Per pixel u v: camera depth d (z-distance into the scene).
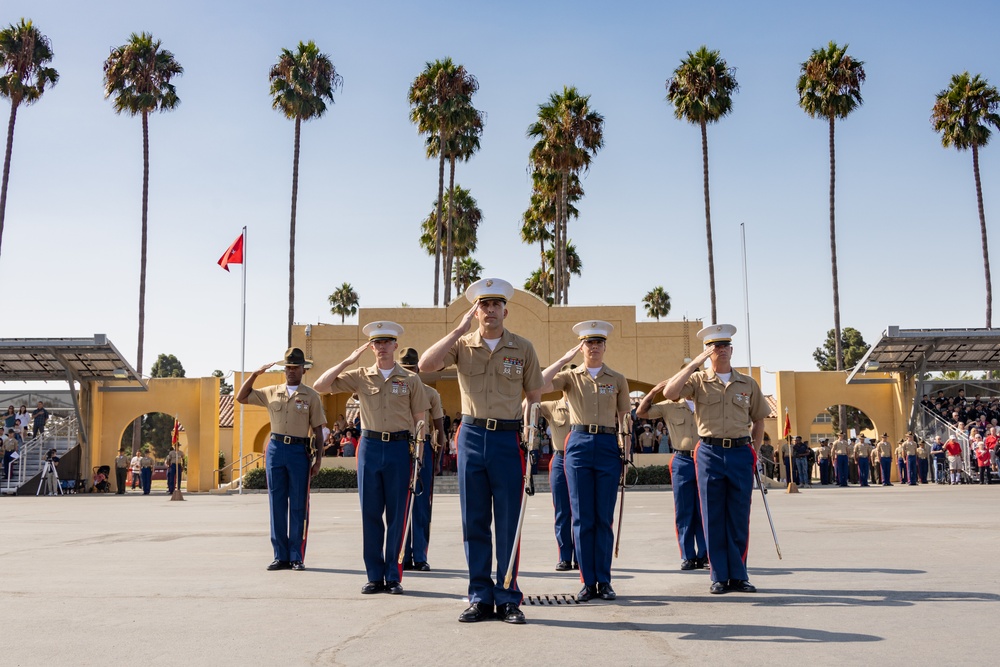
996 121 44.56
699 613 6.93
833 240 43.53
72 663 5.39
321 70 46.12
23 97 43.19
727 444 8.18
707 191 44.00
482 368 6.98
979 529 13.63
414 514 10.12
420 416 8.48
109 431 36.50
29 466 34.25
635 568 9.93
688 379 8.33
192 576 9.24
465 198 56.66
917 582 8.29
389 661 5.39
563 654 5.54
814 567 9.48
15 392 35.78
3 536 14.12
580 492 7.86
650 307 73.88
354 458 32.94
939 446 33.34
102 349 32.94
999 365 35.25
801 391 37.56
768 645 5.76
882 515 17.05
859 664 5.23
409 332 34.56
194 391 36.69
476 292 7.04
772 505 20.98
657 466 31.81
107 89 44.81
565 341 34.81
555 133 43.47
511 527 6.82
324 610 7.14
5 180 42.78
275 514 9.97
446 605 7.40
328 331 34.84
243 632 6.27
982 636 5.96
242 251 36.00
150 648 5.77
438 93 45.19
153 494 34.03
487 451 6.84
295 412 10.13
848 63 43.12
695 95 43.16
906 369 35.81
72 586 8.46
